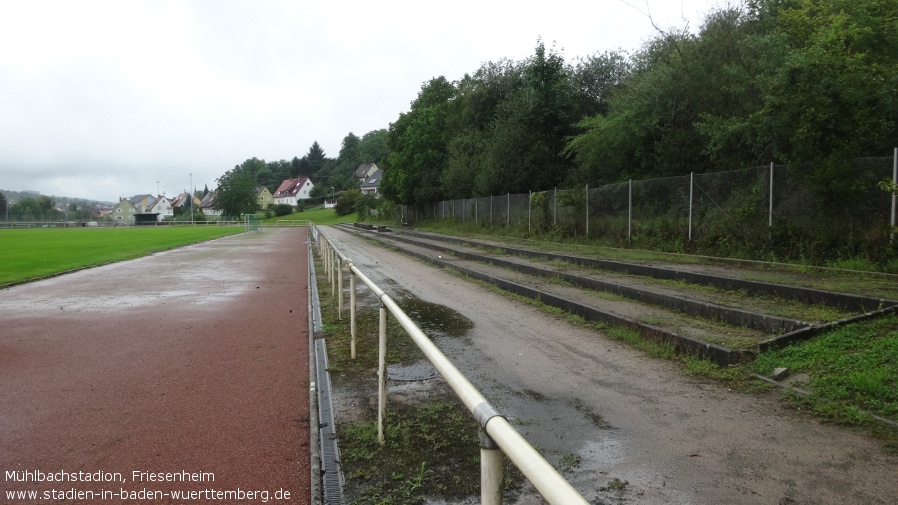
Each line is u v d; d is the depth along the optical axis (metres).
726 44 17.42
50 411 5.09
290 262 21.80
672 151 17.84
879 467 3.51
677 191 14.69
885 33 12.87
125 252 26.62
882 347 5.29
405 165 44.62
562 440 4.14
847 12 13.41
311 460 3.88
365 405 4.97
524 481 3.50
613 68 30.81
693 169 17.75
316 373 6.09
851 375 4.76
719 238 12.94
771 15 17.22
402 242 29.20
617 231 16.73
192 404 5.24
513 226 24.14
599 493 3.34
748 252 11.88
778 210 11.77
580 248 16.55
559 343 7.22
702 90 17.86
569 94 28.62
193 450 4.20
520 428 4.39
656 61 23.23
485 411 1.80
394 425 4.46
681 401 4.91
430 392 5.29
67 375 6.24
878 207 9.90
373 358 6.63
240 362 6.76
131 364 6.70
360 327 8.48
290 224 87.31
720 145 14.77
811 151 10.90
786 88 11.32
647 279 10.69
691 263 11.91
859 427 4.08
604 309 8.38
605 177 21.64
